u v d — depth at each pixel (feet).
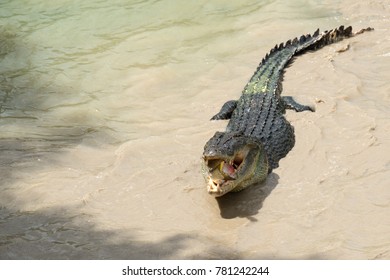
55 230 29.99
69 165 35.73
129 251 28.25
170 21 57.26
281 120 38.01
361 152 34.83
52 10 61.62
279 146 35.58
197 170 34.42
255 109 39.27
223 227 29.76
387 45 49.52
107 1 63.36
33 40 54.75
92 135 39.34
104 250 28.37
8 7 62.80
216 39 53.06
